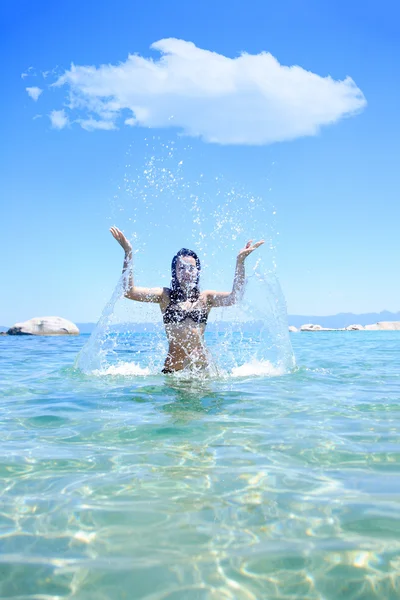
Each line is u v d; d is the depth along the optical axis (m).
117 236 4.51
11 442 2.43
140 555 1.38
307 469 2.01
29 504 1.70
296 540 1.44
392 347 9.41
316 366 5.54
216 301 4.73
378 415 2.95
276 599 1.19
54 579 1.27
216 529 1.51
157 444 2.37
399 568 1.30
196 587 1.24
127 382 4.29
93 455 2.21
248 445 2.33
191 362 4.64
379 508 1.64
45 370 5.38
